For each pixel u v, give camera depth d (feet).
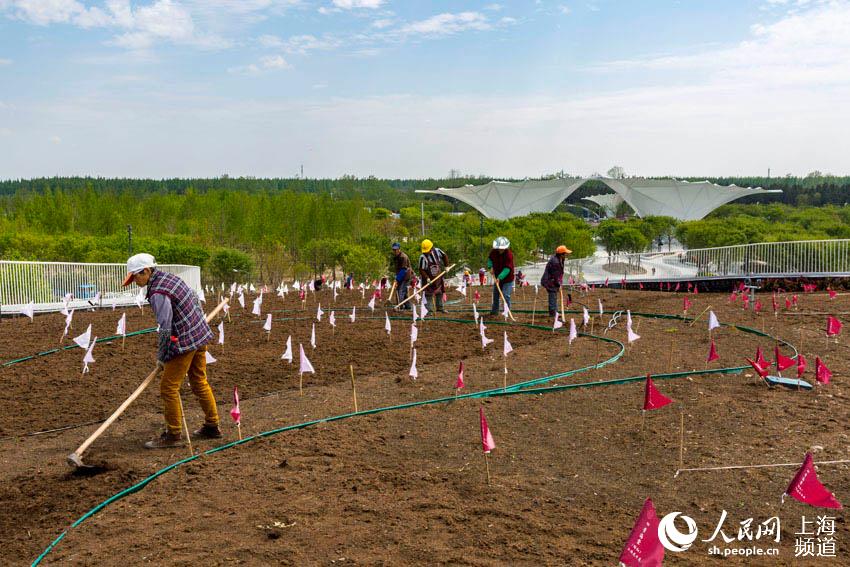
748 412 23.58
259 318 51.26
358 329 44.93
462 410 24.72
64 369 33.65
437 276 50.70
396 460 19.71
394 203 507.30
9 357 36.99
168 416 21.67
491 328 44.55
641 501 16.67
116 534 15.29
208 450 21.16
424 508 16.24
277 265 183.73
